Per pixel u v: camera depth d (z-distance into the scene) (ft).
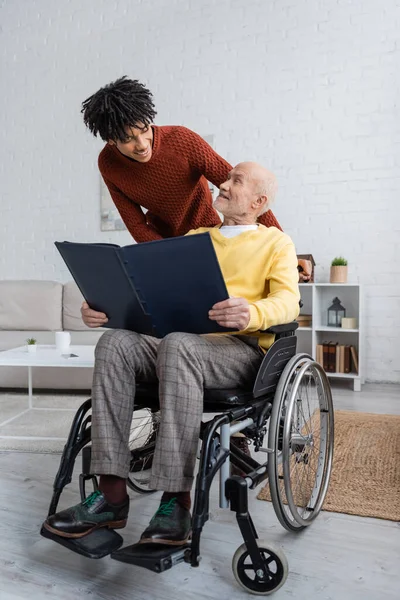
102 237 14.05
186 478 3.74
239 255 4.72
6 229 14.90
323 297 12.14
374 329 11.69
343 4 11.75
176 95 13.20
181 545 3.59
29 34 14.58
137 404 4.49
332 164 11.94
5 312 12.44
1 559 4.28
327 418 5.08
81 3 14.10
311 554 4.37
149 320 4.22
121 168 5.62
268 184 4.83
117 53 13.76
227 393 4.05
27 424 8.32
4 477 6.15
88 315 4.53
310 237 12.17
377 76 11.55
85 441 4.16
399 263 11.49
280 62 12.28
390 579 4.00
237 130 12.69
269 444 4.11
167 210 5.87
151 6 13.39
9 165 14.83
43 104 14.48
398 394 10.47
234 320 3.91
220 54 12.78
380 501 5.35
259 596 3.78
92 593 3.81
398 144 11.42
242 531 3.69
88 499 3.86
